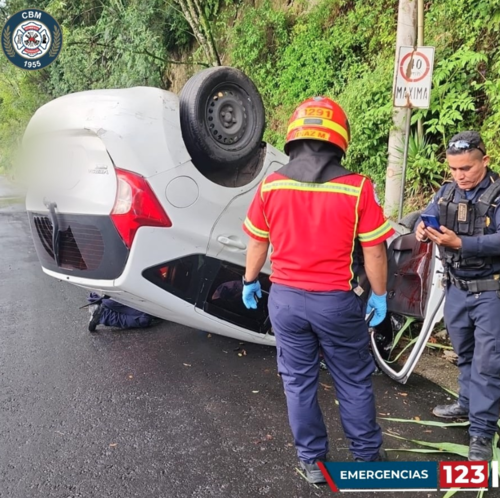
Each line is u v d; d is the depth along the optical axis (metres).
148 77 13.54
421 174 5.97
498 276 2.56
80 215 3.25
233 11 11.45
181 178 3.18
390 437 2.89
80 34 14.32
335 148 2.36
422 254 3.50
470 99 5.56
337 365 2.48
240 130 3.49
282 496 2.44
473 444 2.66
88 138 3.21
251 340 3.80
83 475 2.61
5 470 2.66
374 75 7.11
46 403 3.34
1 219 12.56
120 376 3.72
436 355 3.94
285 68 9.66
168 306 3.35
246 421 3.10
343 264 2.35
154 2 12.30
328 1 8.82
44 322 4.92
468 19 5.95
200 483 2.54
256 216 2.47
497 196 2.51
